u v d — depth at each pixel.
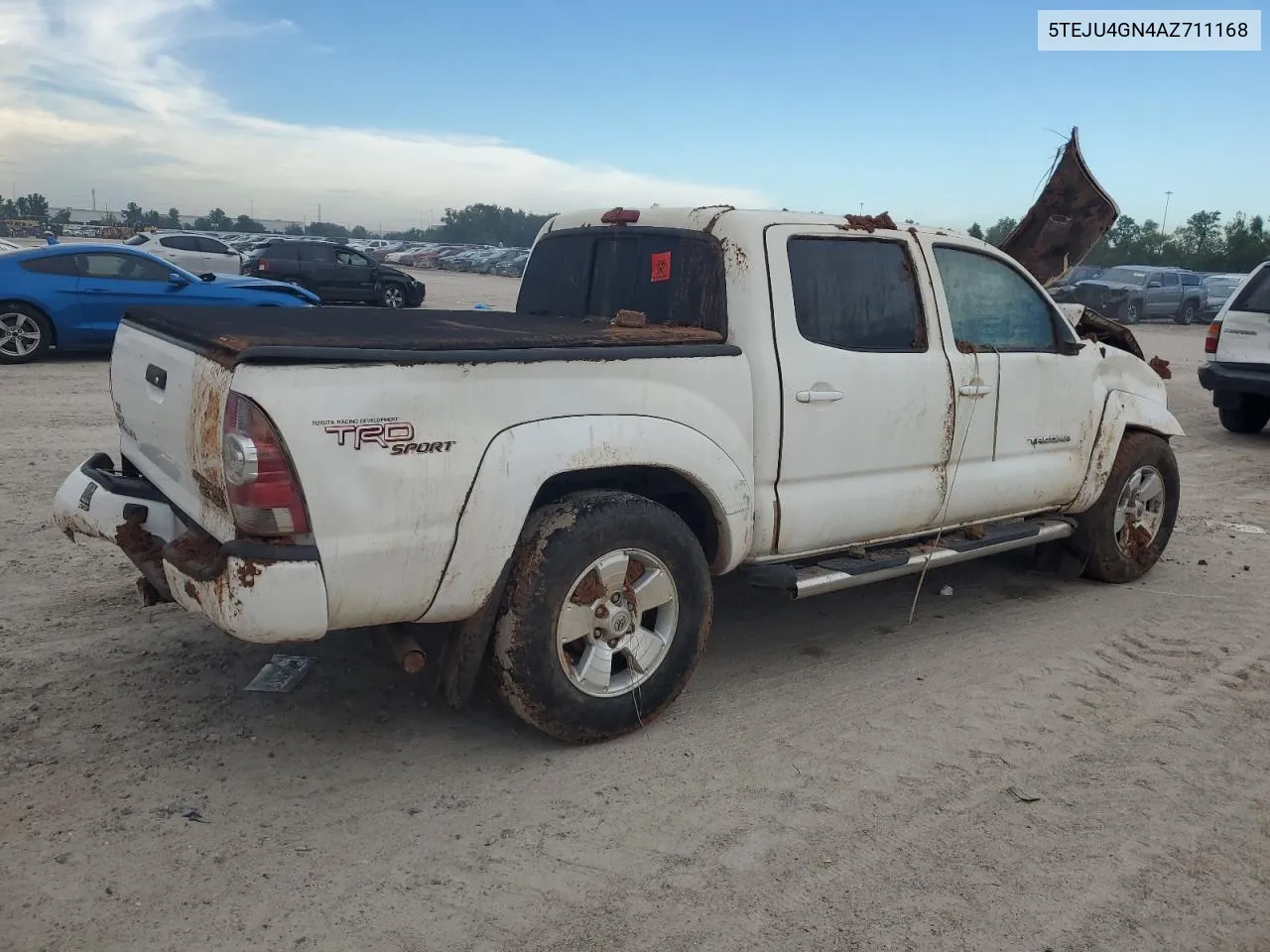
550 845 3.18
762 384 4.09
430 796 3.45
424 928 2.77
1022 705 4.32
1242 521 7.76
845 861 3.15
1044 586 5.98
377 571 3.21
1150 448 5.91
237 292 13.73
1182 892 3.05
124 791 3.38
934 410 4.69
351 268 23.67
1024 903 2.96
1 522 6.13
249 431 2.99
